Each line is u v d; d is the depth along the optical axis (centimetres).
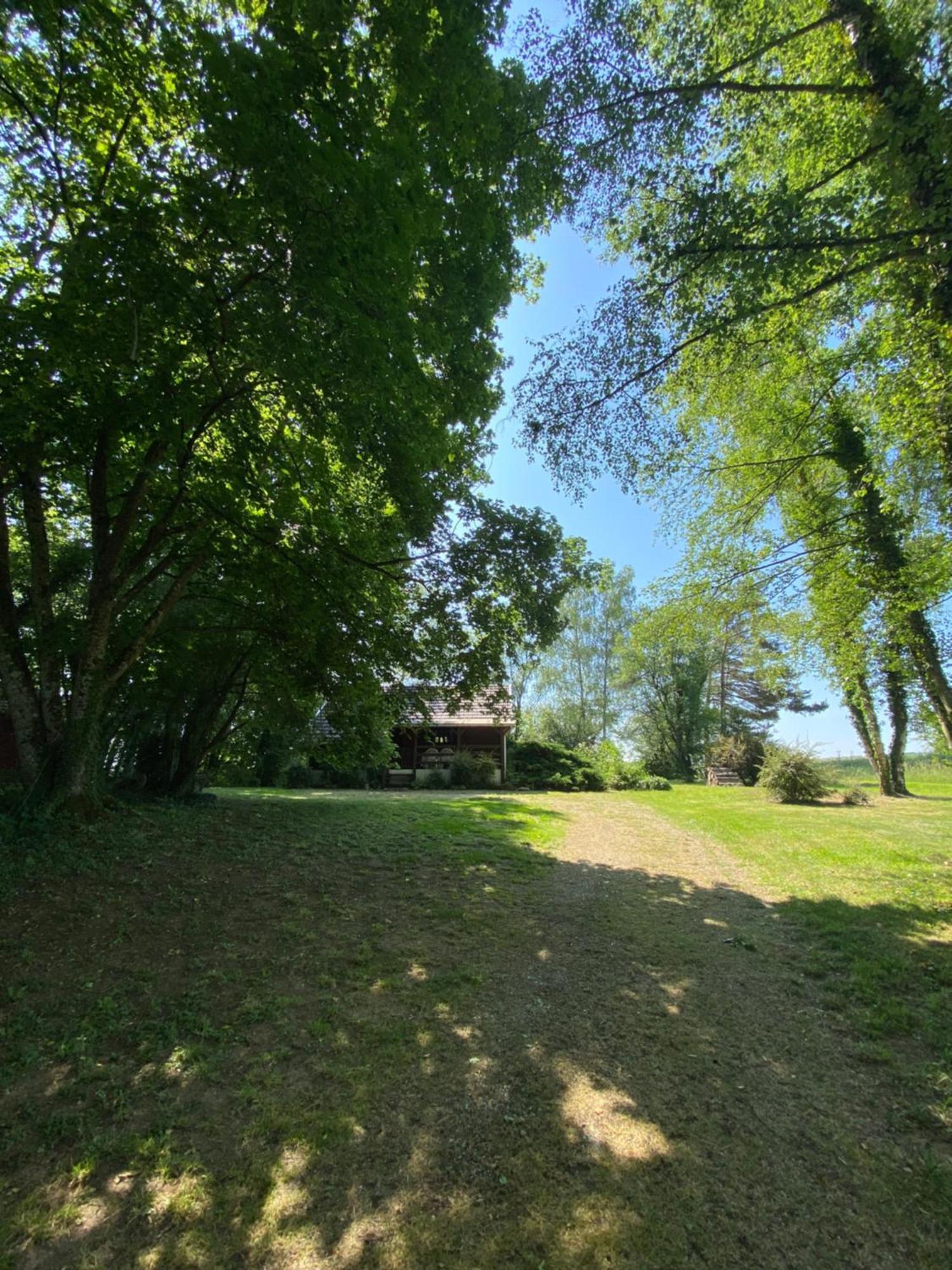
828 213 550
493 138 594
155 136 655
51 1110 301
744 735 2820
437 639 972
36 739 808
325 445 902
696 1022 393
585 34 573
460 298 711
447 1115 299
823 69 632
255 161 468
